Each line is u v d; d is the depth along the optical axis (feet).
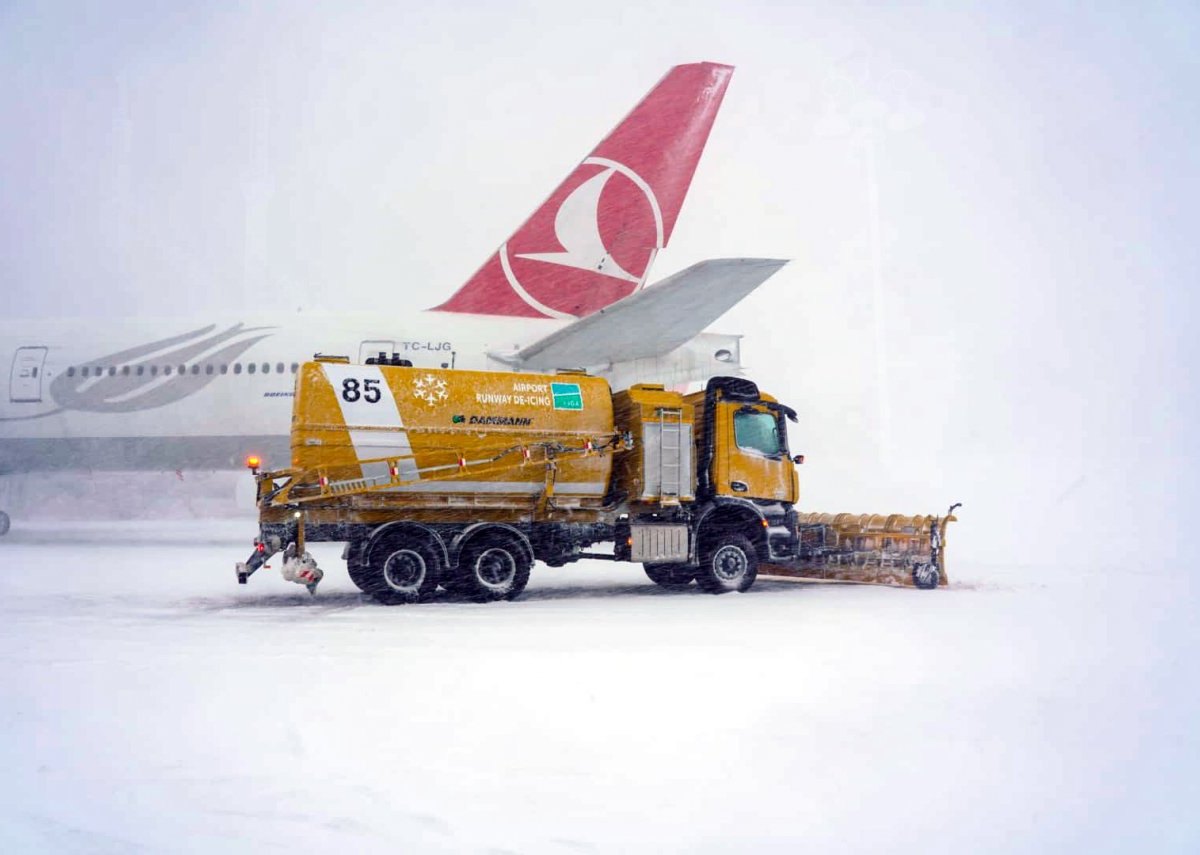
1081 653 27.89
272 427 69.26
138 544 70.28
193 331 70.08
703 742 18.60
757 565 45.98
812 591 45.78
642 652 27.96
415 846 13.64
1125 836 14.20
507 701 21.80
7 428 70.23
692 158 75.41
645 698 22.11
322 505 39.86
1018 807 15.30
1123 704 21.72
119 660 26.63
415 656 27.30
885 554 47.98
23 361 70.23
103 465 71.97
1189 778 16.72
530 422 43.16
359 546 40.19
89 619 35.17
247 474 71.92
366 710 20.98
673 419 44.45
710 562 44.62
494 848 13.57
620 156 74.69
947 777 16.69
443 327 70.38
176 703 21.61
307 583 39.78
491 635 31.27
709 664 26.16
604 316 60.49
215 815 14.82
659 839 13.93
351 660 26.66
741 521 45.73
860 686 23.47
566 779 16.48
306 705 21.43
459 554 41.14
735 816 14.83
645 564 45.73
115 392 69.56
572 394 44.19
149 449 70.85
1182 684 23.86
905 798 15.67
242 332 69.82
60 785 16.16
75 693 22.58
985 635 31.24
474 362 69.72
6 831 14.16
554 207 73.87
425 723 19.93
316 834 14.06
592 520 43.86
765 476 46.03
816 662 26.45
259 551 39.11
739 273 54.85
